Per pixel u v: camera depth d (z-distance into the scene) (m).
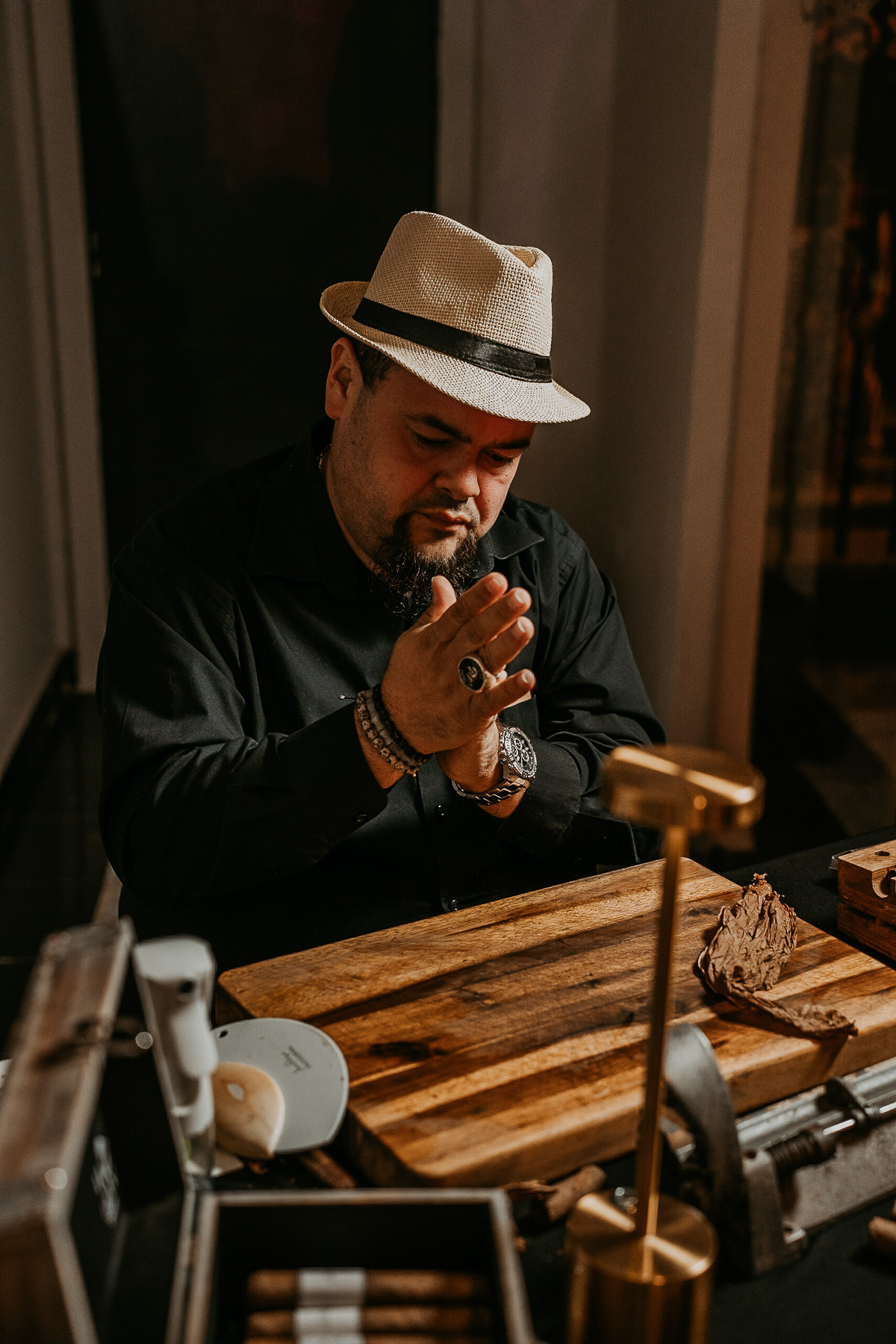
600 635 1.63
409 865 1.37
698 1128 0.69
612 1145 0.80
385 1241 0.67
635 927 1.05
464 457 1.26
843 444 2.99
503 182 4.06
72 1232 0.54
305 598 1.39
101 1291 0.58
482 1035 0.88
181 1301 0.59
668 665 3.46
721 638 3.35
